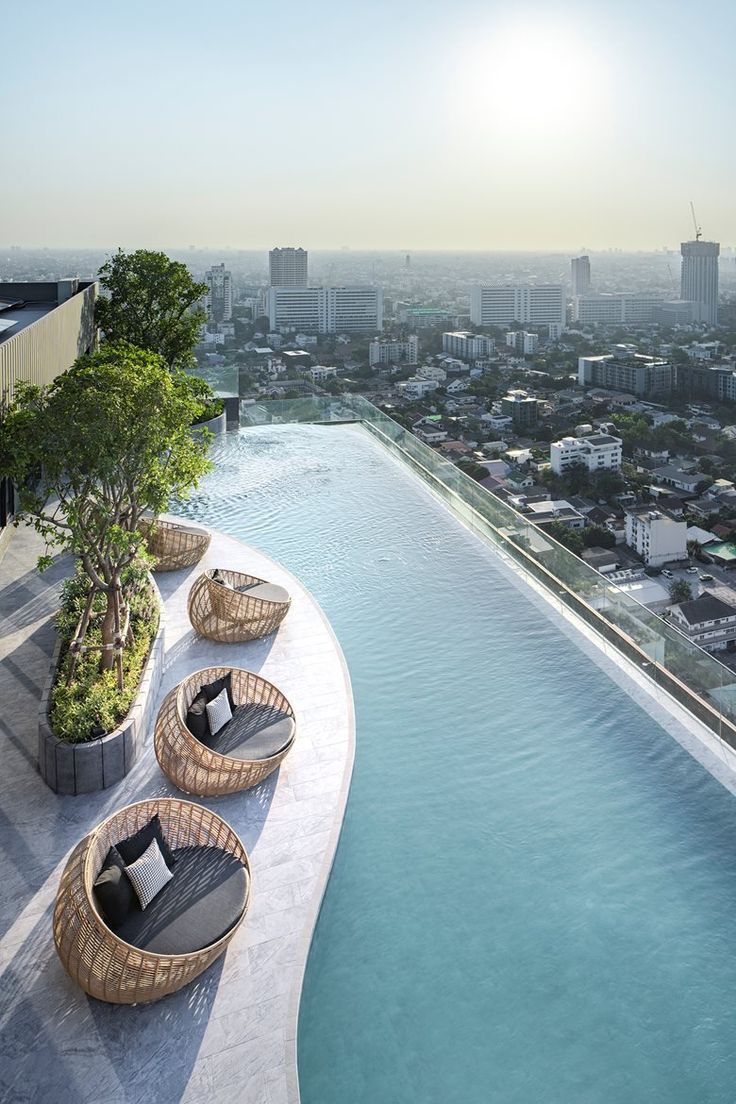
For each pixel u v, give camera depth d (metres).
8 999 4.75
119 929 4.78
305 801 6.60
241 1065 4.39
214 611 9.25
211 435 8.98
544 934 5.43
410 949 5.29
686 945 5.37
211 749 6.65
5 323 13.61
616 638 9.53
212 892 5.17
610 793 6.97
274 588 9.91
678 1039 4.69
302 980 4.93
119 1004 4.73
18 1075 4.29
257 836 6.16
